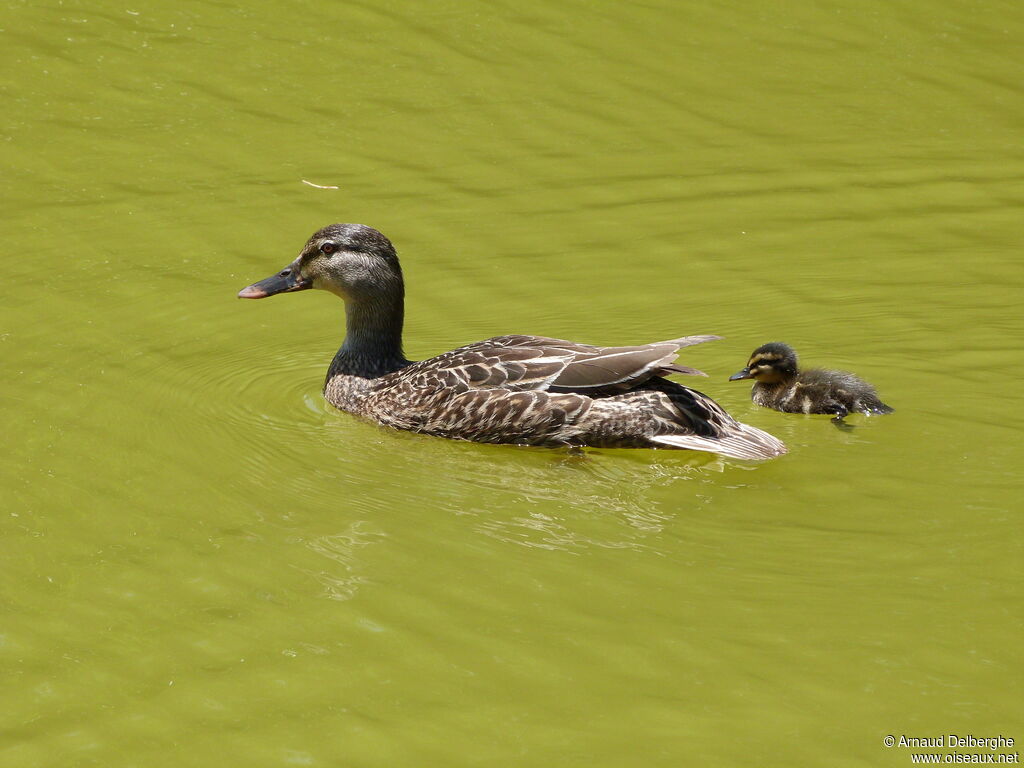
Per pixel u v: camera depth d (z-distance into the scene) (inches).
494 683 361.4
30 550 426.6
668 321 621.3
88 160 762.2
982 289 645.9
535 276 662.5
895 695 354.0
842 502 458.9
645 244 696.4
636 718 347.3
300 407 551.5
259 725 346.9
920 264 675.4
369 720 348.2
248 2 949.8
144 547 429.7
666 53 904.3
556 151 789.9
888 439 506.0
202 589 406.6
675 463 496.7
